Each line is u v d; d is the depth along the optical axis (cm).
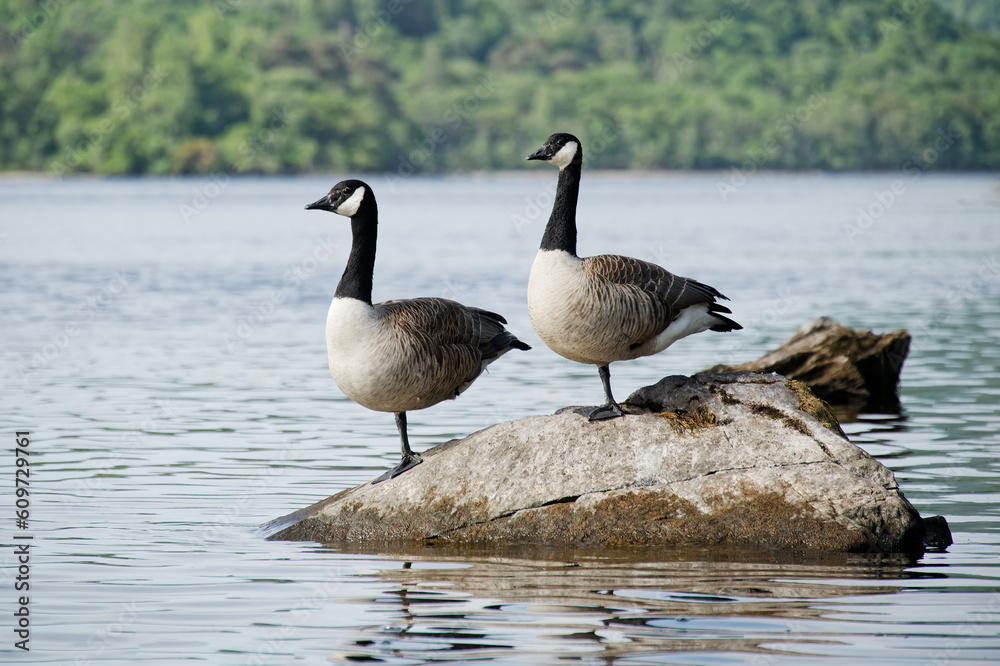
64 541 1109
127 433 1620
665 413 1139
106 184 12644
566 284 1095
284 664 805
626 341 1113
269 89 12300
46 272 4253
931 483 1310
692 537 1067
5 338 2623
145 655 823
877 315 2978
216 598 944
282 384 2052
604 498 1091
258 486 1323
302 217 8288
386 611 906
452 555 1064
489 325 1212
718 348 2409
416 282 3775
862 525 1052
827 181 14825
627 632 854
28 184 12675
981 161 14850
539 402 1833
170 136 11838
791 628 859
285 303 3369
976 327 2770
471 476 1130
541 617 887
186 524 1173
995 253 4972
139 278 4056
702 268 4316
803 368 1944
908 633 848
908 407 1831
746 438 1109
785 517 1061
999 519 1162
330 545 1107
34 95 11962
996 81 16362
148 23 12269
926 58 16588
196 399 1898
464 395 1908
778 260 4662
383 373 1105
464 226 7081
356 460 1454
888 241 5728
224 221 7731
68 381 2070
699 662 796
